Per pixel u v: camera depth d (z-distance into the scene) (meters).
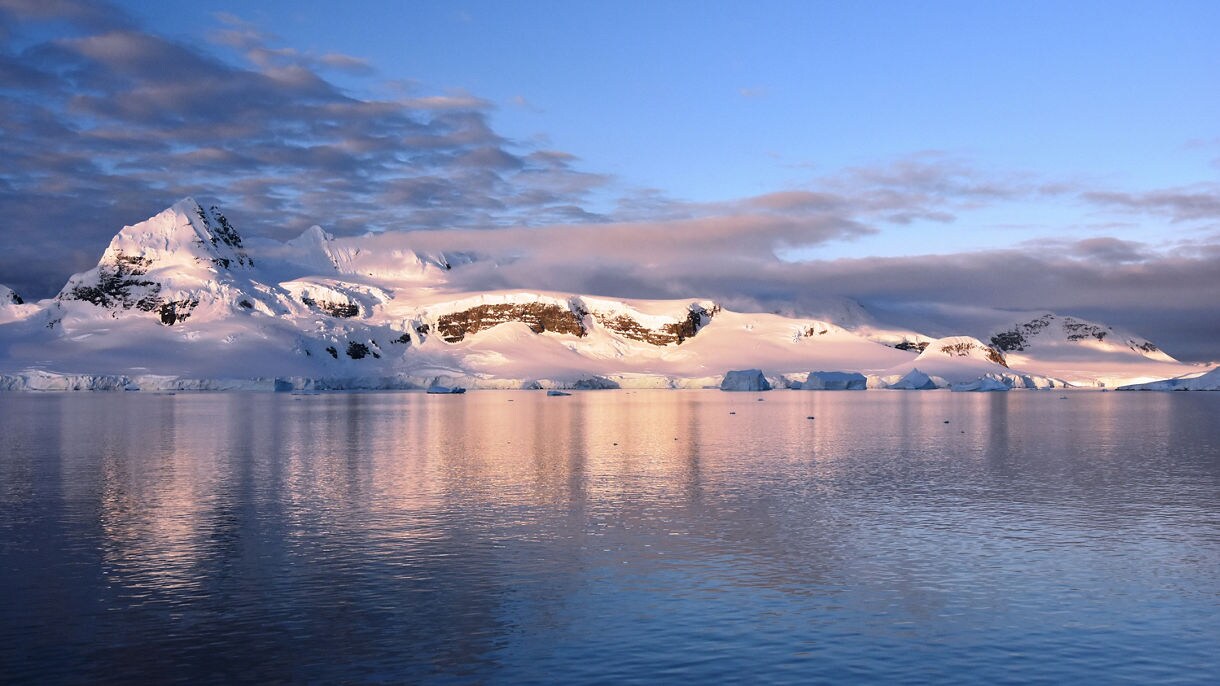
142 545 34.47
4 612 26.16
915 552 33.69
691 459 64.44
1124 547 34.50
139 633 24.45
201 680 21.34
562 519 39.88
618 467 59.16
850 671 22.02
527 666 22.27
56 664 22.27
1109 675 21.81
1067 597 27.91
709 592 28.31
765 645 23.70
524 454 67.81
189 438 81.94
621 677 21.62
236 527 37.88
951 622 25.53
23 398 198.62
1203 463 62.06
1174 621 25.67
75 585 28.88
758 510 42.34
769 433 91.38
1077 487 49.97
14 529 37.34
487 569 31.03
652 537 36.12
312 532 36.88
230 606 26.73
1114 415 129.62
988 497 46.50
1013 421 113.94
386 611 26.36
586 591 28.38
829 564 31.81
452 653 23.08
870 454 68.25
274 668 22.08
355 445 75.25
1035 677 21.69
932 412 140.00
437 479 52.78
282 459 63.50
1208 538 36.19
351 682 21.28
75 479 52.25
